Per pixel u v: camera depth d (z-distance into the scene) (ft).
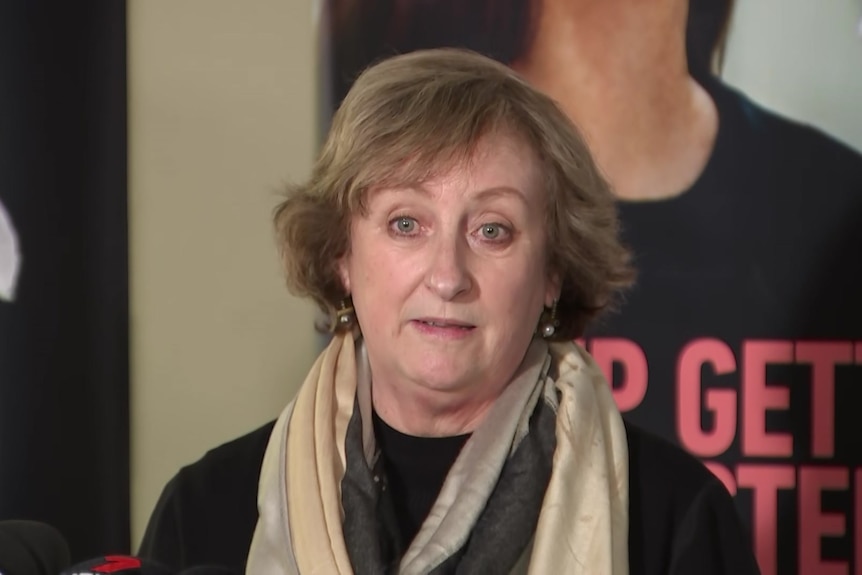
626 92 13.98
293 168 14.58
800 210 13.92
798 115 13.87
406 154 9.04
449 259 9.03
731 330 14.08
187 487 10.57
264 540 9.82
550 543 9.26
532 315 9.62
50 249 14.05
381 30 14.15
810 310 13.97
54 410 14.08
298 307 14.71
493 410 9.93
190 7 14.61
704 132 13.96
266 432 11.00
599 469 9.74
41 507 14.06
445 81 9.34
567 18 13.97
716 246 14.03
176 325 14.74
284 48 14.55
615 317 14.24
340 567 9.32
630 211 14.10
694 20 13.89
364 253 9.47
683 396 14.19
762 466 14.15
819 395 14.02
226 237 14.70
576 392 10.16
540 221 9.51
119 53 14.29
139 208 14.69
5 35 13.83
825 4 13.78
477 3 14.01
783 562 14.15
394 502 9.91
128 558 6.78
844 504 14.05
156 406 14.79
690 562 9.55
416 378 9.28
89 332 14.21
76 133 14.11
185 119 14.65
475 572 9.06
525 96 9.49
